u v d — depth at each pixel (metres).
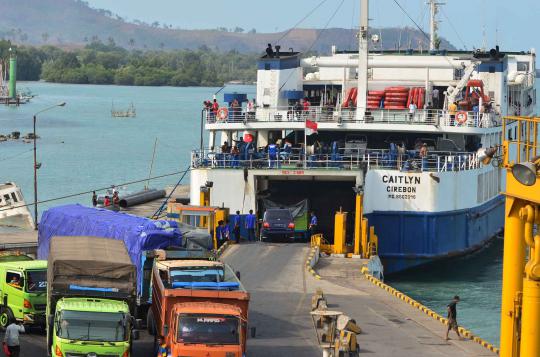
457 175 73.81
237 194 74.06
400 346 47.62
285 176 74.25
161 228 51.38
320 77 90.69
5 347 43.28
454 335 50.28
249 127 78.50
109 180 145.38
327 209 79.44
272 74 82.81
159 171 157.75
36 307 48.41
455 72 87.38
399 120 78.25
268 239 75.38
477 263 77.50
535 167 28.25
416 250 72.81
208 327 40.31
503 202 89.75
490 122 80.25
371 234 70.88
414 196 72.38
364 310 55.28
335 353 43.22
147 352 45.97
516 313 29.64
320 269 66.06
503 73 85.19
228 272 47.59
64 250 45.53
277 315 53.62
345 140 81.62
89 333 40.78
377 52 97.25
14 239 77.75
